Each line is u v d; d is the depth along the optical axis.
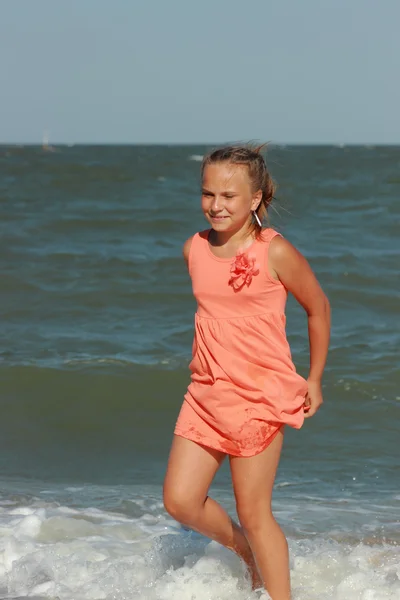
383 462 19.11
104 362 25.55
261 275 11.18
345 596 11.90
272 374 11.25
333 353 27.95
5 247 49.00
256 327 11.23
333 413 22.12
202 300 11.46
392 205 83.38
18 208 74.56
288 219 69.62
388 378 25.00
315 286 11.47
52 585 12.29
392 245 54.78
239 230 11.38
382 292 37.78
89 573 12.70
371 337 30.61
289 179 130.88
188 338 30.00
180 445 11.42
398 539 14.51
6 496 16.58
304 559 13.07
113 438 20.66
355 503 16.48
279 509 16.03
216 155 11.28
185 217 67.75
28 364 25.06
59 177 121.00
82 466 18.77
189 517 11.34
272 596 11.38
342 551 13.72
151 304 35.34
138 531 14.66
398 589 11.97
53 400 22.80
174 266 43.56
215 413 11.20
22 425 21.23
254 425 11.09
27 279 39.22
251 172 11.22
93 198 88.38
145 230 59.72
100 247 51.12
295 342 29.23
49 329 30.98
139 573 12.64
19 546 13.59
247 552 11.94
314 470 18.56
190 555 13.09
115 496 16.75
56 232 56.91
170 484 11.26
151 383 24.09
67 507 15.94
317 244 54.97
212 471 11.43
